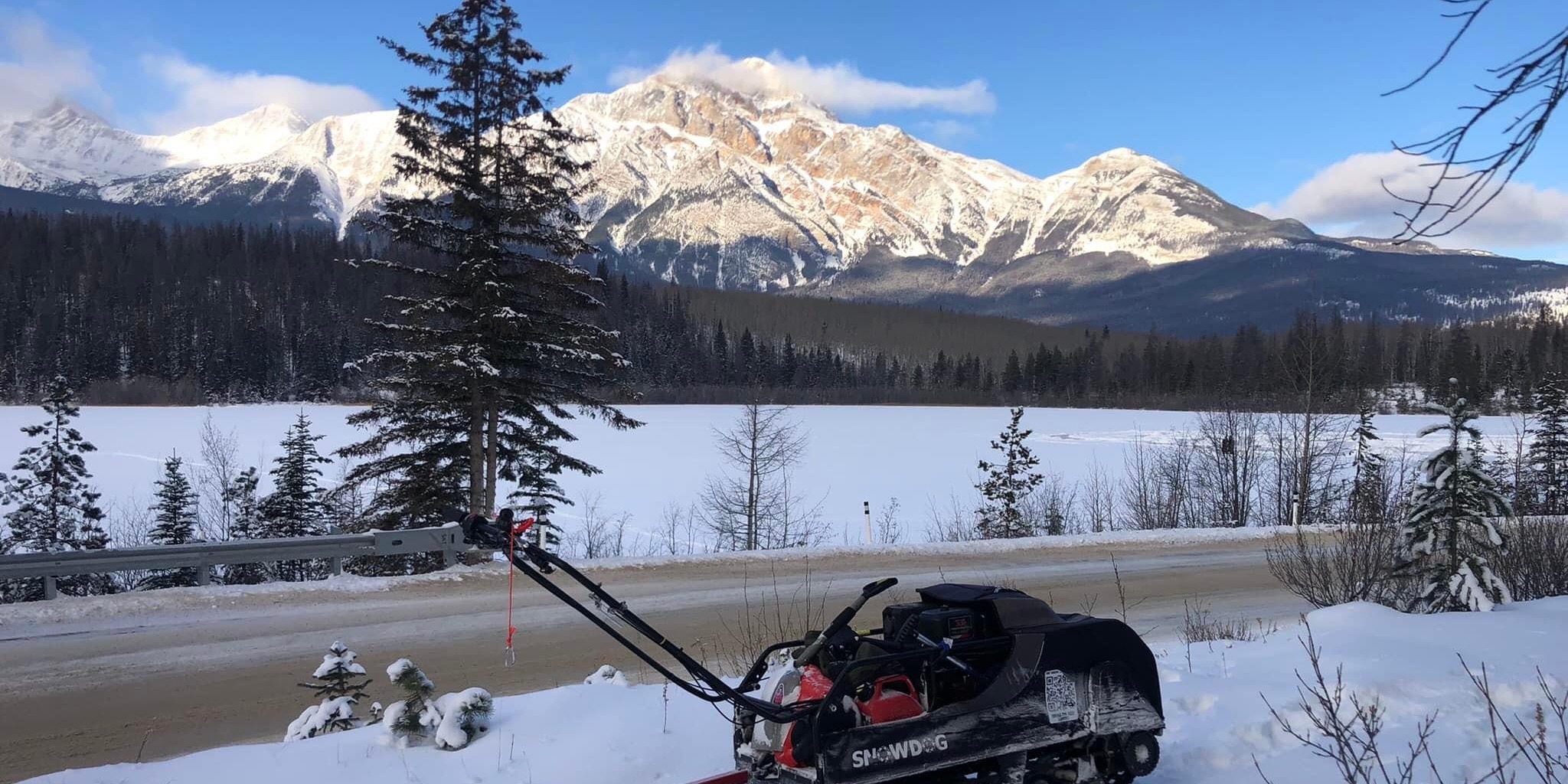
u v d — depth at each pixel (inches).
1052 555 704.4
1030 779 178.5
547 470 740.7
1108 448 1875.0
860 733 160.7
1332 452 1169.4
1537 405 1246.9
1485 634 292.2
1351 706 227.5
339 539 561.0
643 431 2143.2
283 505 828.6
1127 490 1197.7
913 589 570.3
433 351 655.1
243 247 5246.1
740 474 1460.4
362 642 433.1
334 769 203.2
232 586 521.0
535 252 693.3
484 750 211.8
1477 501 363.9
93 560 494.0
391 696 356.8
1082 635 184.4
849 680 170.1
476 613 487.8
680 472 1485.0
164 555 511.8
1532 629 296.8
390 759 208.8
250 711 339.9
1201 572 641.0
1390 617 317.4
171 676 379.2
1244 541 780.0
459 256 684.7
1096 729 182.4
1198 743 209.6
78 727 322.7
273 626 457.1
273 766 204.8
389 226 665.6
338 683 272.7
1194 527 1015.6
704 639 446.6
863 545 709.9
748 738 179.0
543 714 235.1
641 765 201.8
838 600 536.1
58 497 784.3
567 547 900.0
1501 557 424.5
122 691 359.9
